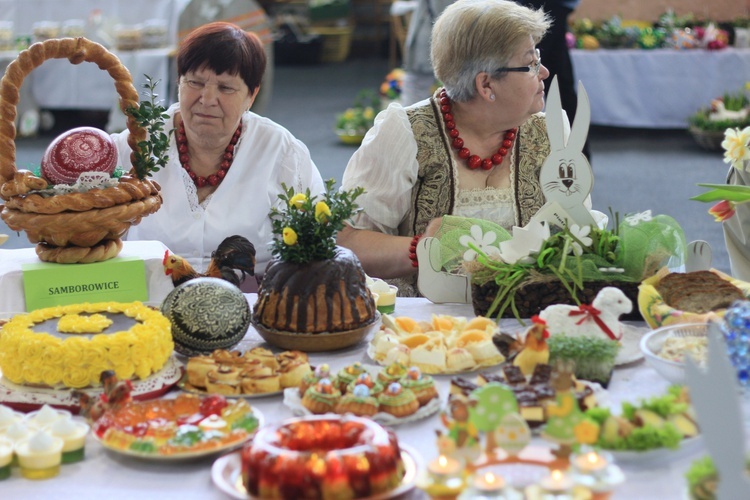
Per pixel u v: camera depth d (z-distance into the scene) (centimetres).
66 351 153
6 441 137
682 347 159
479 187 250
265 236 259
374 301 187
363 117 809
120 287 201
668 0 892
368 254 242
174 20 694
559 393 129
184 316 172
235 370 159
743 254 238
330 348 176
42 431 135
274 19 1339
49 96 768
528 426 136
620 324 176
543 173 198
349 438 131
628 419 136
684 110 797
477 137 250
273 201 261
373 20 1420
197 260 254
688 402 139
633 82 795
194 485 131
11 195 193
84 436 138
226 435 138
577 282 190
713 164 718
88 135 200
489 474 117
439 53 241
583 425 127
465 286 208
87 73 750
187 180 253
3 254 213
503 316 197
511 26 229
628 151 777
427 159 247
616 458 131
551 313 174
